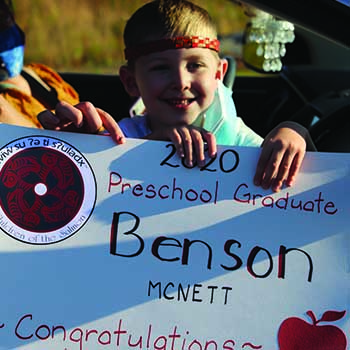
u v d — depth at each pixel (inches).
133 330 135.0
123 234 135.5
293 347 137.4
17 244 133.4
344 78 237.6
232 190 137.8
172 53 156.4
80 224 134.9
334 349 137.8
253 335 136.8
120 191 135.9
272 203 138.2
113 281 134.9
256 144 163.6
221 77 172.7
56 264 134.0
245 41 235.6
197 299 136.3
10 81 206.2
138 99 209.5
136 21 163.9
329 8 140.4
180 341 135.9
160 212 136.5
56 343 133.8
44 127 139.1
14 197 133.6
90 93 239.0
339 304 138.2
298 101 235.5
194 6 168.2
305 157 138.5
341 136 183.6
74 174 135.0
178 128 138.6
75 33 512.4
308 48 246.8
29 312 133.2
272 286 137.6
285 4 141.2
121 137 135.7
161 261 135.9
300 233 138.3
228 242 137.2
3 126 133.6
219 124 161.8
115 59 494.9
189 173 137.3
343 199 138.9
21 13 511.8
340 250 138.6
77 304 134.2
